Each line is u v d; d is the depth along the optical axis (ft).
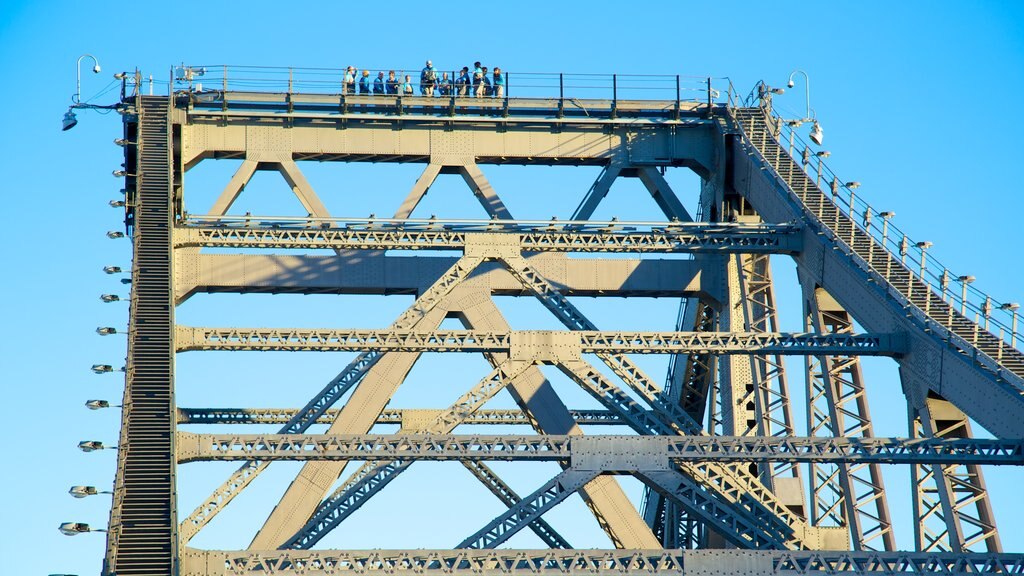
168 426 571.28
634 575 524.11
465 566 528.63
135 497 536.42
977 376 597.52
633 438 574.56
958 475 617.21
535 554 524.11
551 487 570.05
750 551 526.57
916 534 616.39
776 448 571.28
